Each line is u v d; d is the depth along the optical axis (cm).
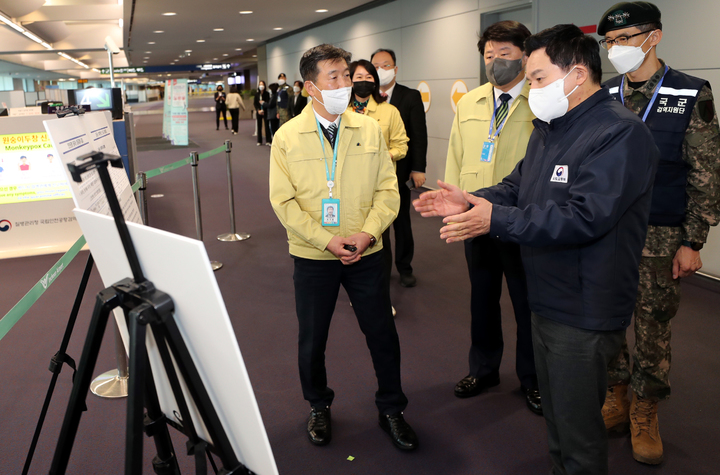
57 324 338
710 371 267
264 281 411
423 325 327
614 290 149
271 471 96
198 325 89
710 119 194
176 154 1166
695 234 198
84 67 3266
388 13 852
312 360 215
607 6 446
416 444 215
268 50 1720
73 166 86
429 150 755
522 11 578
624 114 144
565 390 155
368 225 203
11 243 479
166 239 84
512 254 228
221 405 98
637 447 206
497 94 233
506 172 232
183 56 2589
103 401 254
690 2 380
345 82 190
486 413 239
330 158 201
